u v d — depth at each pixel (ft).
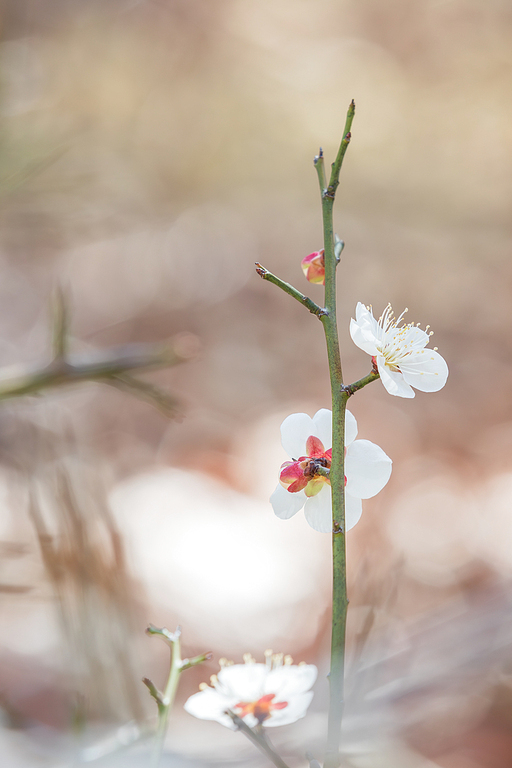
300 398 7.22
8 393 2.50
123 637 1.95
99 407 6.25
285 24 10.93
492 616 2.77
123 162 6.22
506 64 11.02
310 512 1.64
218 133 9.87
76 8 7.20
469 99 11.01
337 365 1.62
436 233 9.75
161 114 8.99
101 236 7.86
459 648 2.59
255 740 1.61
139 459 5.80
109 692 1.93
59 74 6.34
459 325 8.38
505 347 8.01
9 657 2.93
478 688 2.79
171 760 1.90
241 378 7.32
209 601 3.97
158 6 9.30
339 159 1.64
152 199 8.67
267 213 9.77
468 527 5.07
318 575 4.41
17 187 2.82
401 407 7.07
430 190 10.36
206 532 4.68
